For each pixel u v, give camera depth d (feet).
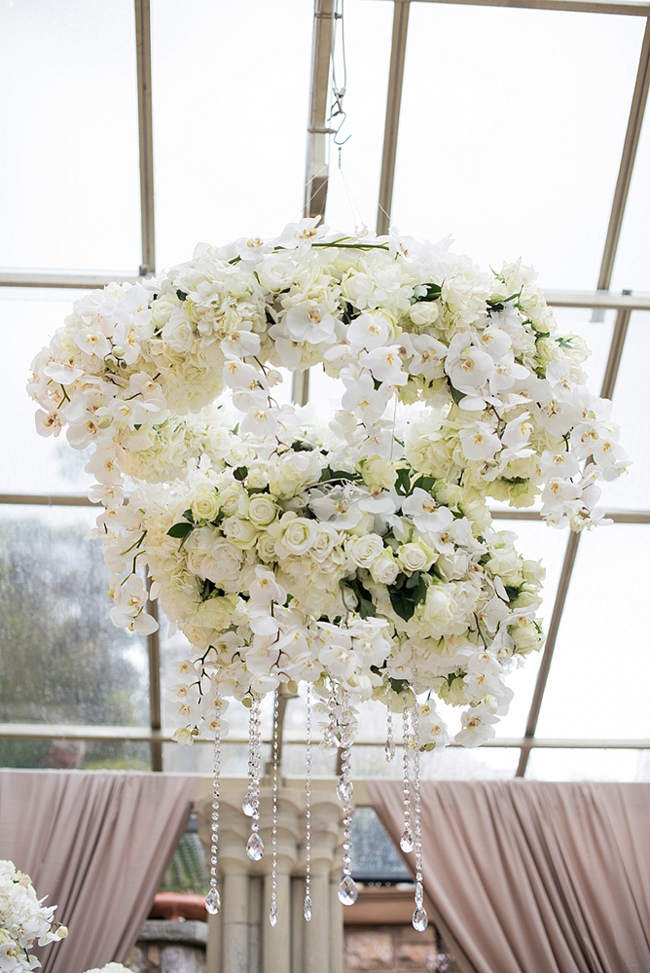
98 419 4.55
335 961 20.92
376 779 22.91
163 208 17.83
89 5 16.40
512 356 4.56
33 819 21.35
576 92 17.31
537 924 21.08
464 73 17.03
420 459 4.75
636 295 18.93
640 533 21.20
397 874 24.88
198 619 4.84
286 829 21.17
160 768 23.48
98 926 20.35
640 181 18.04
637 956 21.08
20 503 20.27
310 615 4.71
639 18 16.65
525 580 5.18
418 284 4.69
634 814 22.76
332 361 4.40
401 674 5.02
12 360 19.17
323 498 4.58
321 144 16.14
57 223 17.89
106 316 4.46
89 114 17.08
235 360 4.32
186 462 5.16
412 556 4.54
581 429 4.67
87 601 21.33
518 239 18.51
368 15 16.34
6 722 22.67
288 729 23.08
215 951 20.43
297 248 4.68
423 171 17.75
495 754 23.85
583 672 22.77
